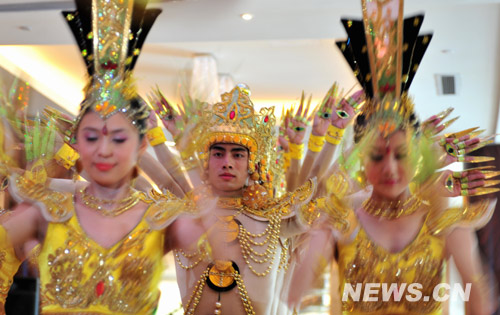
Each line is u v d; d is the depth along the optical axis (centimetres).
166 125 303
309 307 271
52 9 522
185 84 293
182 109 289
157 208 238
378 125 254
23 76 275
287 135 389
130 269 225
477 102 779
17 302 284
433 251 254
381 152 252
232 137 301
